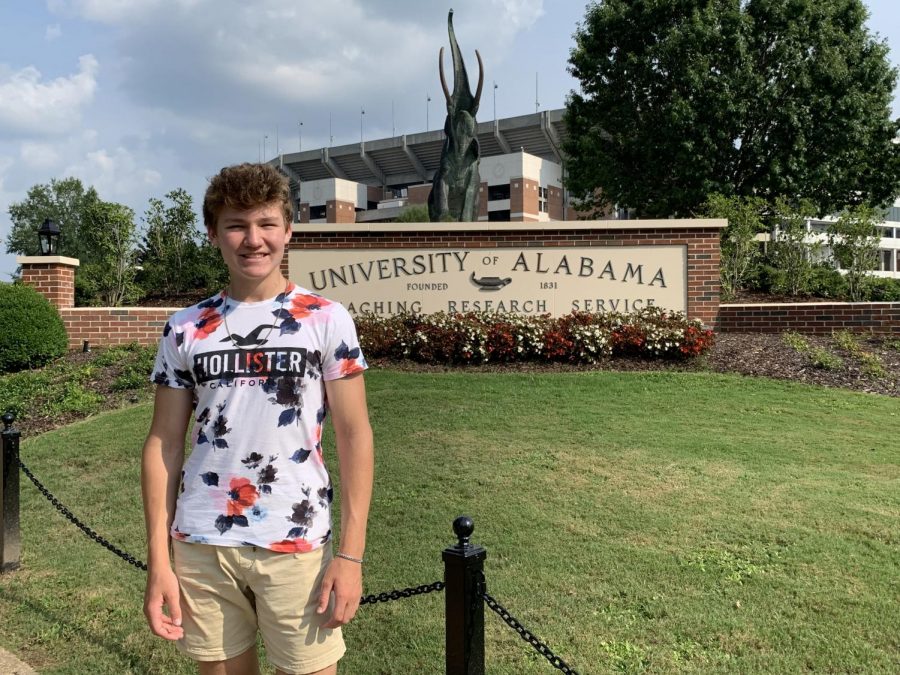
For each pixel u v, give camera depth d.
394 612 4.09
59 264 12.77
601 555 4.61
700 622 3.82
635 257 12.45
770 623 3.79
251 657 2.32
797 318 12.31
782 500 5.41
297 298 2.28
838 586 4.14
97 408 9.30
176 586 2.18
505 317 11.24
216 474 2.16
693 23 22.61
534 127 70.50
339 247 12.57
